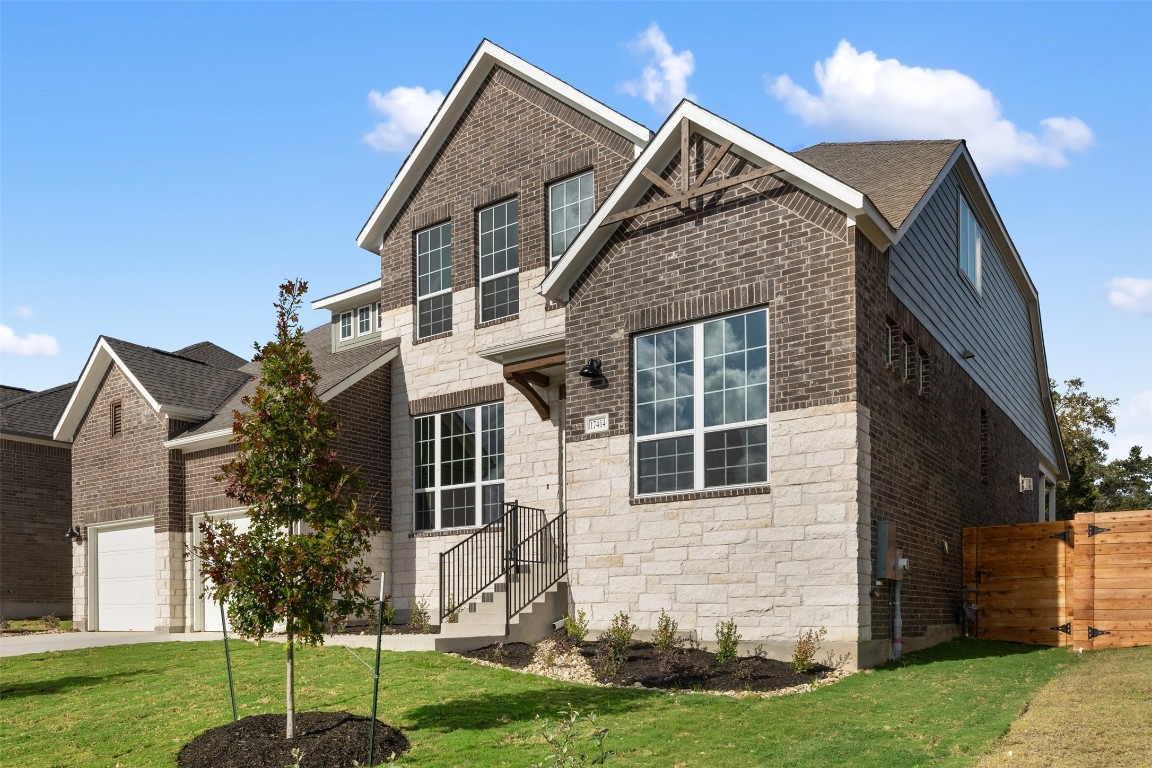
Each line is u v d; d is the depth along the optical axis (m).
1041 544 16.53
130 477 22.91
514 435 18.19
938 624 15.49
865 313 13.12
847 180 17.06
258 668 13.64
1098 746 7.96
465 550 18.64
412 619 18.00
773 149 13.46
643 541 14.52
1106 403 46.56
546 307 18.08
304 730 9.77
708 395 14.23
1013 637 16.56
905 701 10.46
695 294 14.39
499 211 19.47
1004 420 22.48
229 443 20.81
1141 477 45.72
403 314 20.94
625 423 15.00
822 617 12.55
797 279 13.33
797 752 8.43
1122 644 14.90
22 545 27.59
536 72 18.59
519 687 11.64
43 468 28.44
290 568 9.49
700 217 14.45
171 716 11.03
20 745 10.20
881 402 13.52
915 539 14.62
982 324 20.58
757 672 12.05
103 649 17.34
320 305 23.75
